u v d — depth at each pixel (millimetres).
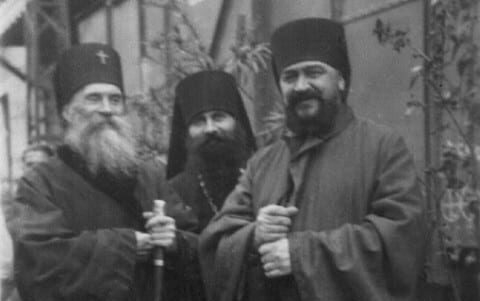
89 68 4488
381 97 6797
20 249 4254
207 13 9586
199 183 5086
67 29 14594
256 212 4145
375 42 6934
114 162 4383
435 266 5227
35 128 14461
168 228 4316
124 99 4633
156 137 7625
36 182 4387
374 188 3928
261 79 8383
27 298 4277
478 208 5094
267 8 8719
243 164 5133
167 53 8203
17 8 15516
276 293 4031
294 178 4035
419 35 6332
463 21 5160
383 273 3809
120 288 4199
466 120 5363
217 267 4133
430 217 5152
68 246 4191
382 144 3986
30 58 14672
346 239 3816
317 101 4043
